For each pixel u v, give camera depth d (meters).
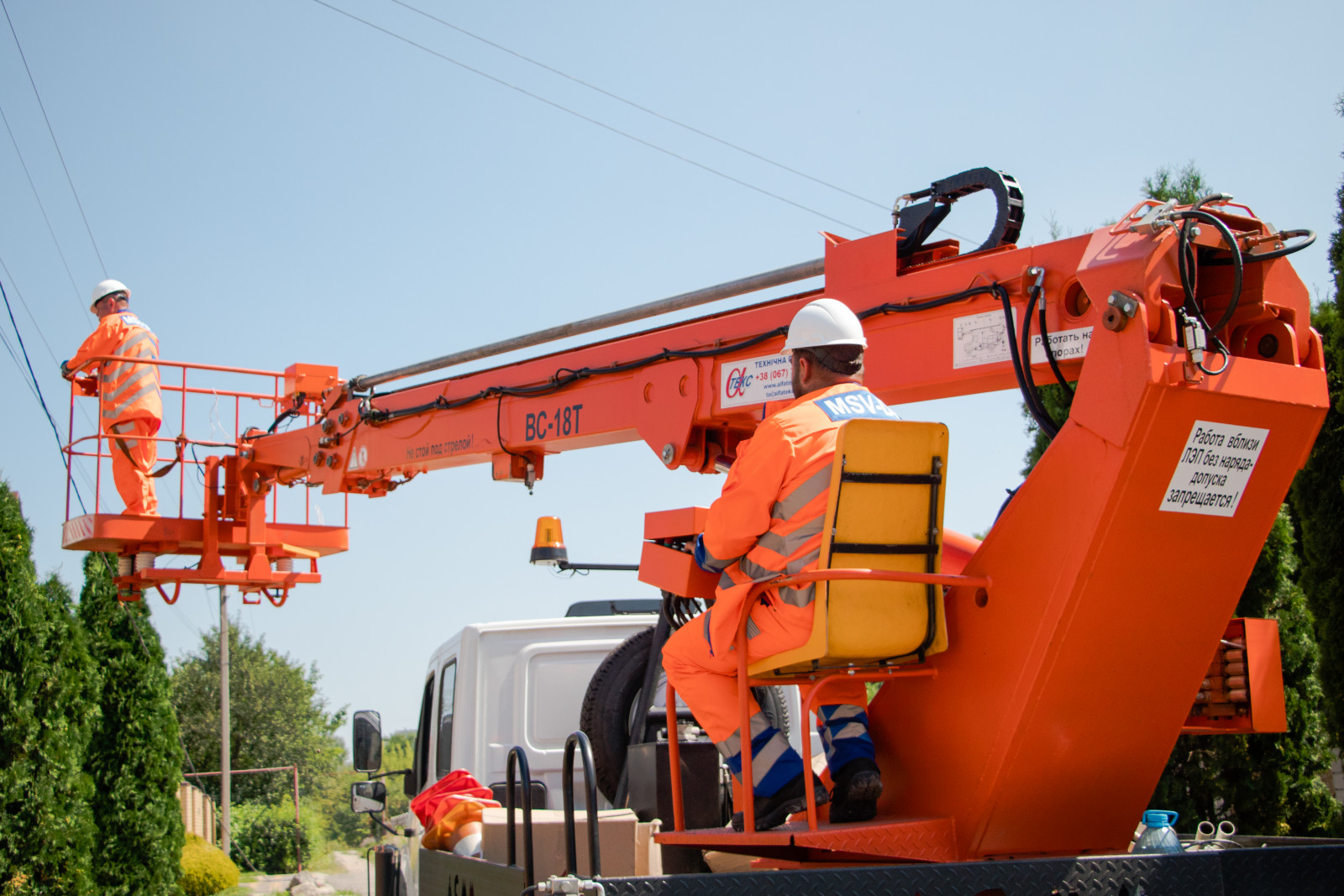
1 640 11.49
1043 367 3.42
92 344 8.59
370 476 7.23
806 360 3.32
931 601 3.13
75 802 12.00
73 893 11.68
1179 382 2.76
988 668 3.08
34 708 11.65
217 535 8.58
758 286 4.50
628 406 5.17
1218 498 2.95
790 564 3.08
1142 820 3.35
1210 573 3.03
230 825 32.34
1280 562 8.26
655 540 3.84
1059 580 2.91
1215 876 2.91
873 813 3.18
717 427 4.88
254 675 42.31
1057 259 3.37
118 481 8.65
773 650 3.10
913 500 3.10
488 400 6.06
